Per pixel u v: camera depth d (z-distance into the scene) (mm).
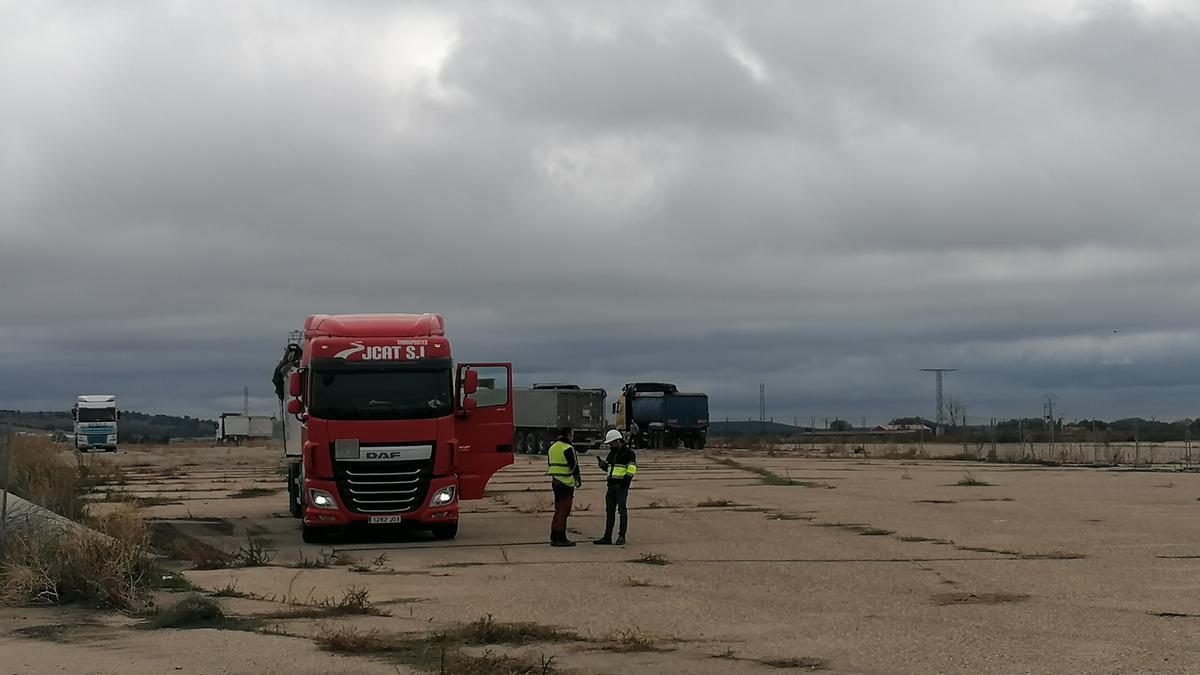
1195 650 10758
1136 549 19250
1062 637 11453
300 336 27578
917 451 68375
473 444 23344
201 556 18953
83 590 13891
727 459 59094
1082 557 18234
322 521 21828
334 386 22062
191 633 11852
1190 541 20469
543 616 12961
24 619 12789
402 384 22234
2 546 14828
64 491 24578
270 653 10742
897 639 11414
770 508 28516
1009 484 37594
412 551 20562
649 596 14484
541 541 22000
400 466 22016
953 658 10469
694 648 11000
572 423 66062
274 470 51781
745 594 14609
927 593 14562
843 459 59625
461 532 23984
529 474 45719
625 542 21234
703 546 20469
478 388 23484
